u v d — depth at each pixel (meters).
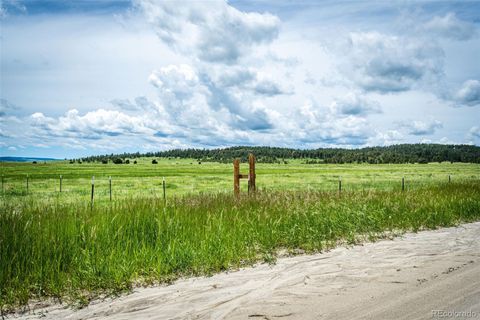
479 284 4.96
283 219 9.30
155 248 6.61
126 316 4.27
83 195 25.59
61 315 4.40
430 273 5.58
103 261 5.82
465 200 13.31
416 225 9.91
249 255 6.80
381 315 4.04
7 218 7.13
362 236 8.80
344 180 45.22
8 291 4.96
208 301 4.65
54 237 6.42
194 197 12.39
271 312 4.21
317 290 4.96
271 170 93.12
